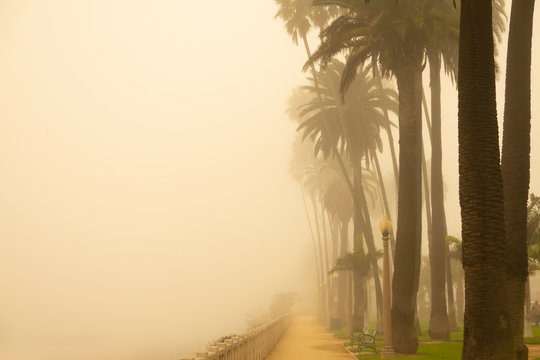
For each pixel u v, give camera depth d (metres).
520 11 17.08
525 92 16.70
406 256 25.20
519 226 15.97
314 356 24.81
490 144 12.82
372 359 23.56
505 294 12.27
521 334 15.45
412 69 26.78
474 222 12.50
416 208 25.86
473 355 12.06
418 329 37.53
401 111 26.83
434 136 38.34
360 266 43.16
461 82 13.26
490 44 13.31
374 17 27.16
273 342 29.44
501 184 12.76
